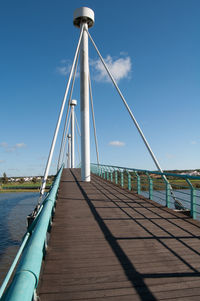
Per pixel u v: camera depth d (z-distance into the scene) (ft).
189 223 18.02
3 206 159.74
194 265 10.77
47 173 31.60
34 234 6.21
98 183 45.03
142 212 21.56
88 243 13.71
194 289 8.80
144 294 8.50
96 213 21.13
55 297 8.33
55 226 17.19
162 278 9.61
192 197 19.66
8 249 66.74
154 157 34.32
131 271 10.23
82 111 45.42
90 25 46.26
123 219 19.10
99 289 8.84
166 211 21.99
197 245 13.35
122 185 39.52
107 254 12.10
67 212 21.48
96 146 68.13
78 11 43.86
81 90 44.80
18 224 102.22
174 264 10.88
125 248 12.92
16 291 3.78
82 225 17.40
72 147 142.31
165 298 8.25
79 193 32.65
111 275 9.89
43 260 11.38
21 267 4.58
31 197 217.36
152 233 15.55
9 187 339.16
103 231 15.99
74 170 89.04
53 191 13.65
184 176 20.16
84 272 10.17
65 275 9.91
